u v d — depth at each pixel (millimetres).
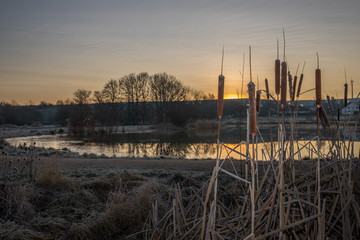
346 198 3055
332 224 2973
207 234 2418
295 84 3199
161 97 65812
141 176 8180
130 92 73500
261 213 2719
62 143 30609
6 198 5781
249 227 3020
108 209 5691
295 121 3459
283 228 2418
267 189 3322
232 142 26734
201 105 59281
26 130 52656
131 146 27438
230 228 3104
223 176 7504
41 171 7836
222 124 51031
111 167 11500
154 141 32062
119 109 70250
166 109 62500
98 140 34250
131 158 16406
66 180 7316
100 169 10172
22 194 5887
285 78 2166
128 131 50062
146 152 22594
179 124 54781
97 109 56938
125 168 11172
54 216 5637
